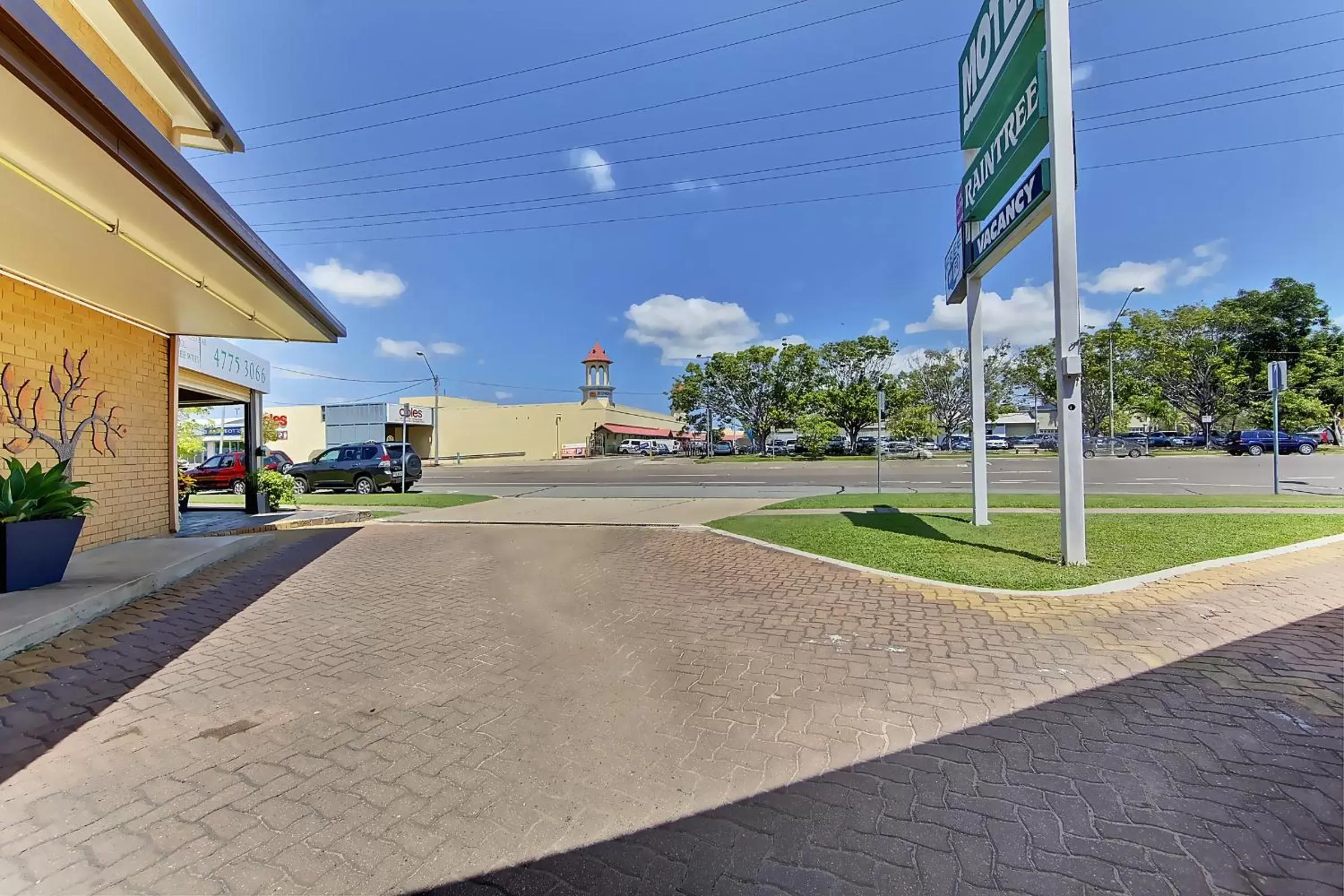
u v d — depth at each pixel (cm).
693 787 255
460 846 220
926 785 253
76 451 749
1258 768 260
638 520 1135
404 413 5006
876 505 1192
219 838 225
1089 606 493
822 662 394
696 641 441
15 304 664
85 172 412
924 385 4747
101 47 731
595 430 5675
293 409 5316
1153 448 3847
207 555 729
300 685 368
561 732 305
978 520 883
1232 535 741
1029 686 349
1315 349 3616
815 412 3991
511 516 1231
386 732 308
